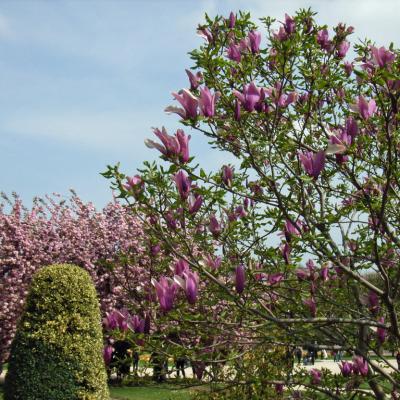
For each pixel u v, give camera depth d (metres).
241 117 4.01
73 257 18.02
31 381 10.70
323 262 4.25
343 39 4.88
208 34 4.50
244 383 4.41
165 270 4.86
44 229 18.62
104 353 4.18
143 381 4.12
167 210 3.79
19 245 18.05
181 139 3.52
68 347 10.94
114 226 18.08
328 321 3.67
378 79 3.48
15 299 17.11
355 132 3.72
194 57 4.00
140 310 4.80
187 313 3.84
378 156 4.56
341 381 4.44
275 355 5.34
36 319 11.06
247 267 4.11
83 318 11.25
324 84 4.30
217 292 4.09
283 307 4.78
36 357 10.80
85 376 10.95
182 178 3.63
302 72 4.67
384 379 4.37
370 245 4.10
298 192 4.57
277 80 4.92
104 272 17.91
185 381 4.36
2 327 17.52
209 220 4.24
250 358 5.39
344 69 5.05
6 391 10.96
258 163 4.32
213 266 4.05
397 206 4.78
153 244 4.54
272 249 4.13
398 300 4.57
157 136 3.53
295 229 4.21
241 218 4.56
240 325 3.92
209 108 3.63
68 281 11.36
